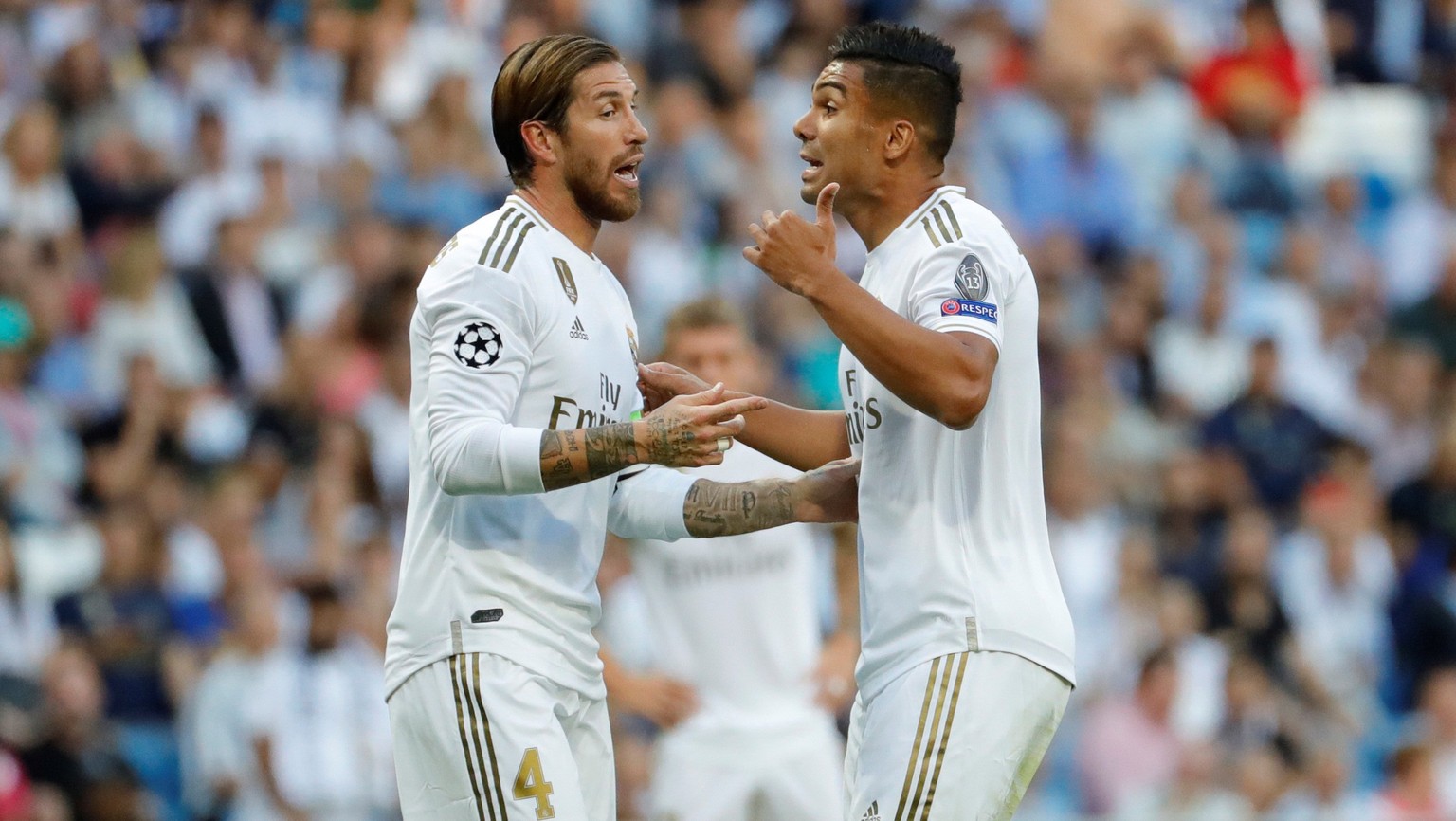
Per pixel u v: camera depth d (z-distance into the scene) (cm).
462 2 3850
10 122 3256
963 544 1291
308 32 3672
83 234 3259
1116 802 2689
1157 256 3772
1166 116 4109
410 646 1318
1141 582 2966
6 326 2947
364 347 3091
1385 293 4028
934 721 1267
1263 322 3756
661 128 3681
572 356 1320
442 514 1316
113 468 2797
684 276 3438
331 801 2473
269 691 2484
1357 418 3681
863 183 1330
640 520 1446
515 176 1366
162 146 3384
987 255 1276
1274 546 3158
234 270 3167
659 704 2042
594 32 3866
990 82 4022
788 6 4225
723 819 2059
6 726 2377
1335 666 3070
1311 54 4431
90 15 3550
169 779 2467
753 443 1467
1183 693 2852
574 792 1288
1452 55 4512
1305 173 4241
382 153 3491
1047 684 1294
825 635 2348
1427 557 3234
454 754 1295
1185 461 3203
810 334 3347
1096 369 3419
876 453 1324
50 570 2716
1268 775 2738
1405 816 2711
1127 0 4284
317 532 2723
